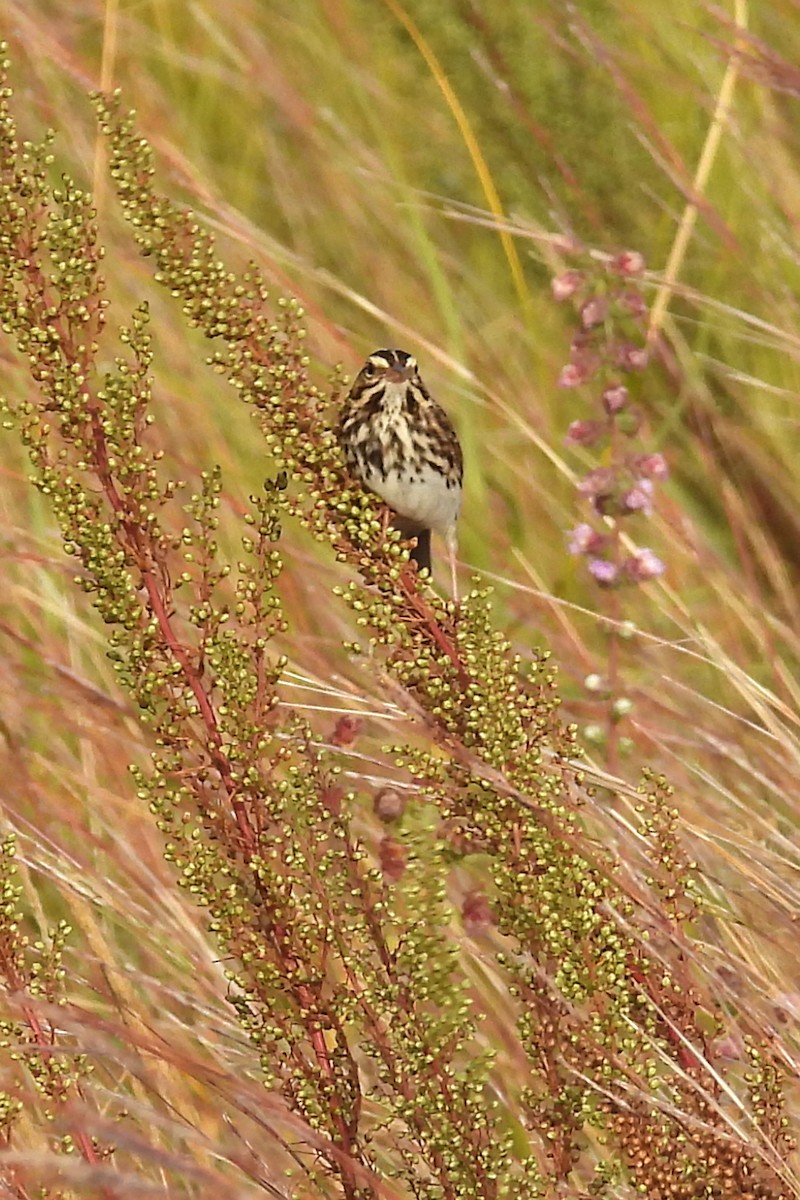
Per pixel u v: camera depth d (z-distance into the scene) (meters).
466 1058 8.41
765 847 9.09
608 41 13.91
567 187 13.66
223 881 7.29
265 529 6.73
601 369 7.24
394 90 14.75
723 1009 7.23
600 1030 6.56
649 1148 6.59
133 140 6.76
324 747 6.92
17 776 9.77
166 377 12.41
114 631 6.55
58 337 6.48
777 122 13.44
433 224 14.09
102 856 9.72
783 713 10.21
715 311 12.66
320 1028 6.54
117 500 6.55
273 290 12.30
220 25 15.59
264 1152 7.67
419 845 6.57
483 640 6.79
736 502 11.58
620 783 7.50
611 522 11.09
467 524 11.92
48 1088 6.39
